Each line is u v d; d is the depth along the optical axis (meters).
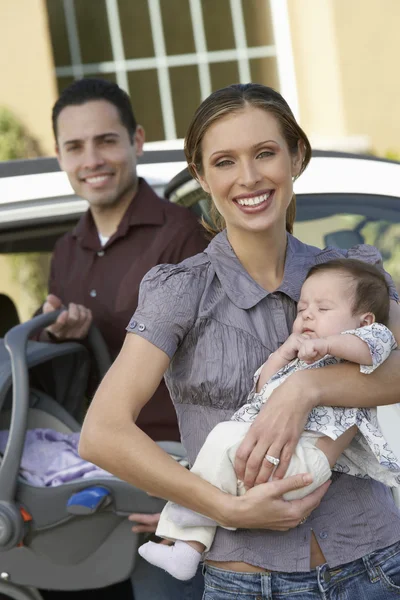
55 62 11.15
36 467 3.54
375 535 2.63
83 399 4.18
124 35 11.36
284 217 2.75
